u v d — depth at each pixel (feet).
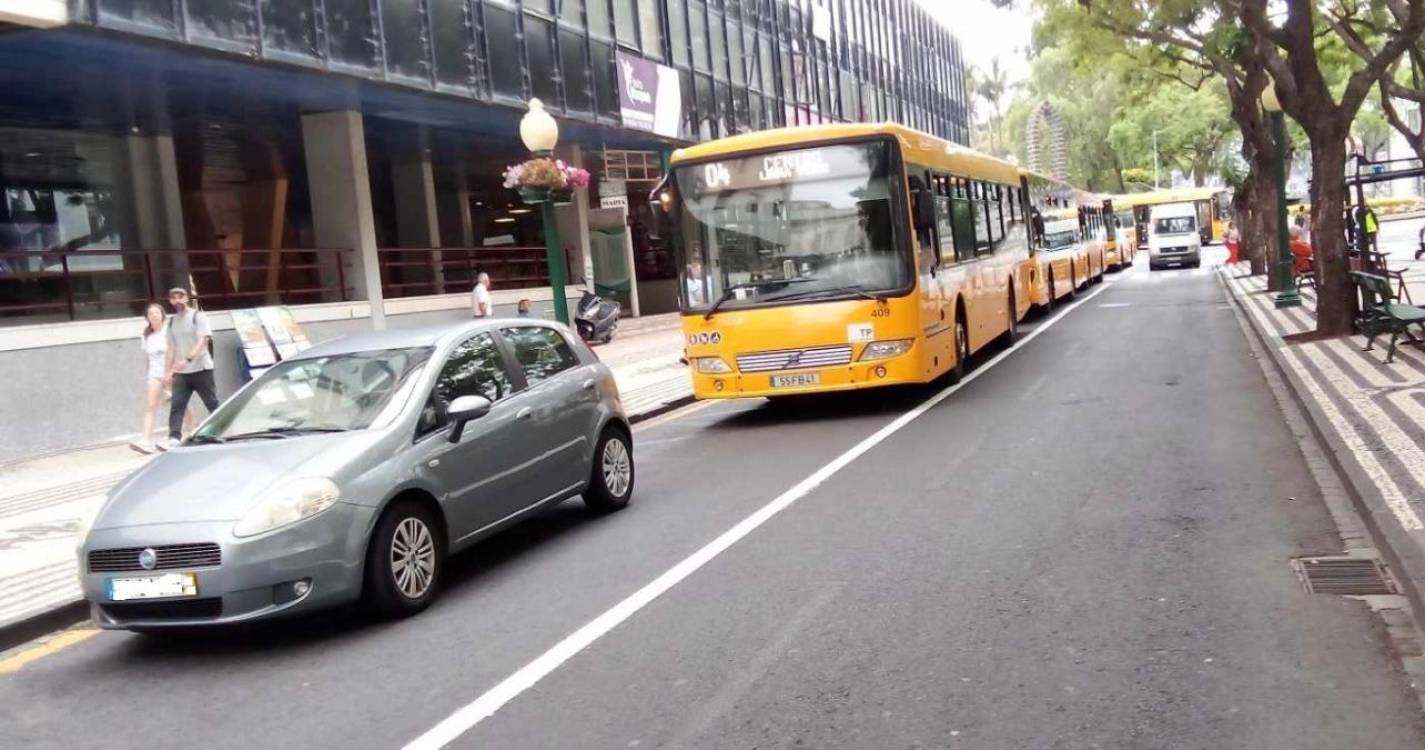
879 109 162.30
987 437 36.37
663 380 63.10
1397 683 15.35
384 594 21.40
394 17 63.16
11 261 59.16
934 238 46.32
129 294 67.26
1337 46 94.58
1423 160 52.75
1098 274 132.57
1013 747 14.08
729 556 24.13
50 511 36.19
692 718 15.64
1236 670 16.12
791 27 126.21
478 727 15.94
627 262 108.68
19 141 63.36
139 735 17.02
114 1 46.47
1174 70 147.54
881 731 14.79
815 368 42.98
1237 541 22.75
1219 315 78.13
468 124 78.28
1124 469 30.14
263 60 54.08
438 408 23.81
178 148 77.30
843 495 29.32
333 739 16.05
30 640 23.15
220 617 19.76
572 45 81.30
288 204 89.56
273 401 24.38
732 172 44.14
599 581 23.13
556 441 27.32
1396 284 76.33
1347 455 27.84
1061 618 18.74
